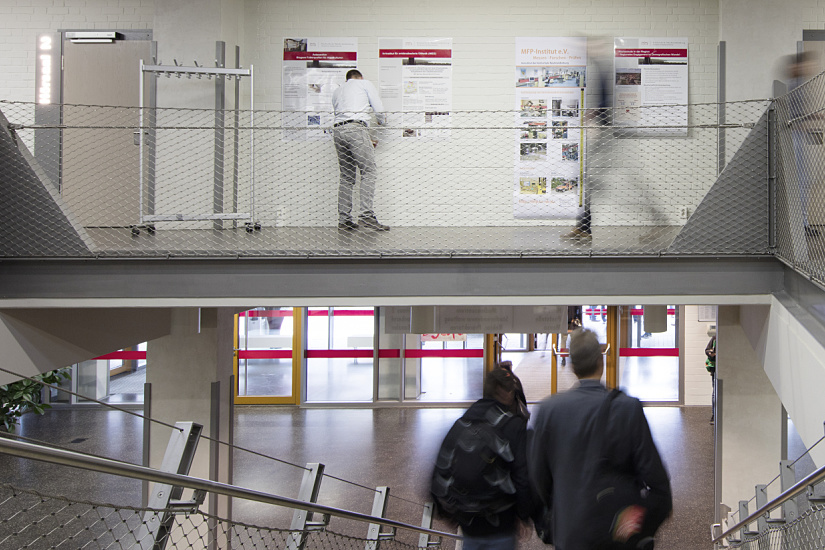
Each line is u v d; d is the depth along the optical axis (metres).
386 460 10.14
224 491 2.48
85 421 12.43
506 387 3.29
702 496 8.71
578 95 7.69
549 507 2.59
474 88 7.72
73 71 7.53
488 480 3.19
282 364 13.58
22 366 5.16
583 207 6.28
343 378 13.55
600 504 2.39
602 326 13.41
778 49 6.88
